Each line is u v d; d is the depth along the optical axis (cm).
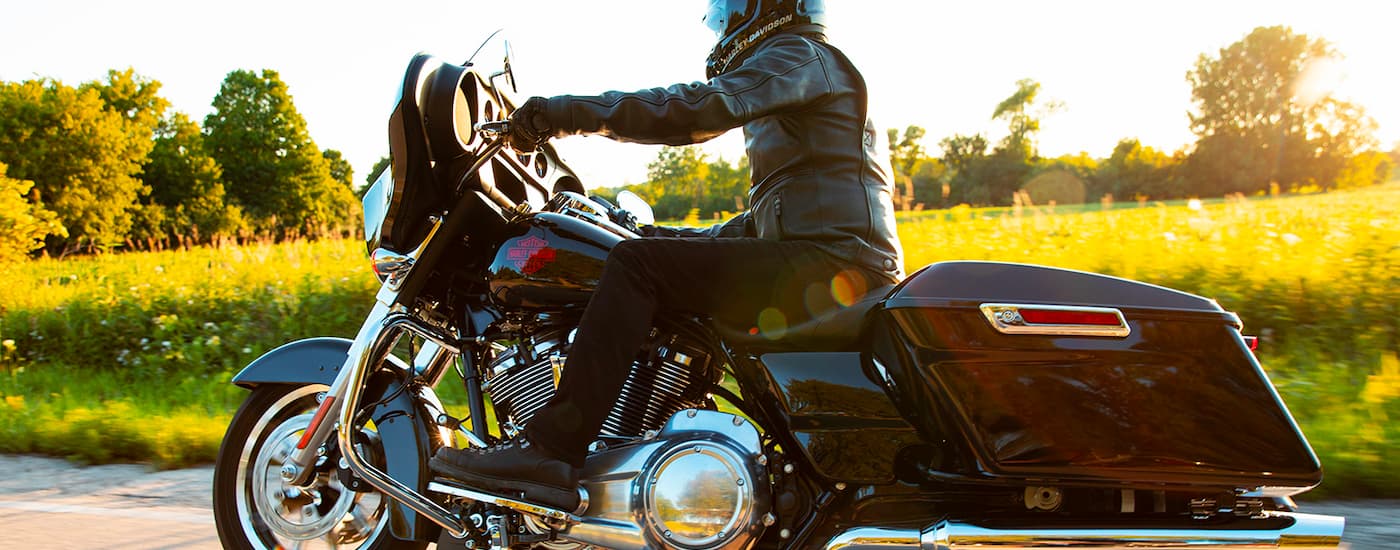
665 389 236
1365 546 279
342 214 1045
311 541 282
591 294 231
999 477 206
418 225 243
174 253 1151
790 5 238
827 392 220
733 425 220
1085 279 212
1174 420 204
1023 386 206
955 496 219
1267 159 8506
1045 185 7812
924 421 213
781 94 220
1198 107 8962
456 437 262
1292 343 526
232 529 272
